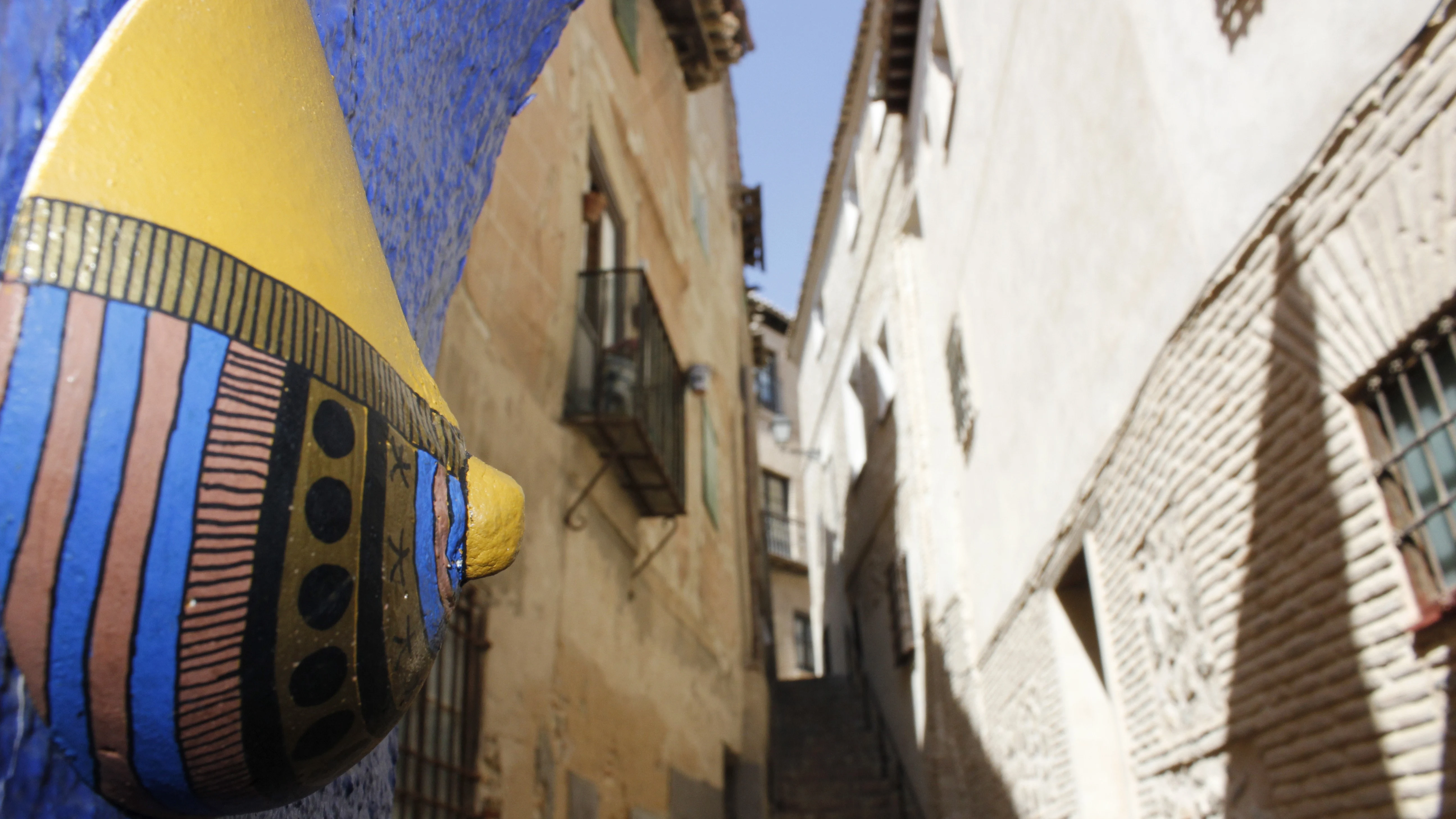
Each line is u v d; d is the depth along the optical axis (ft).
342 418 2.01
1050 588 21.62
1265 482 12.25
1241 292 12.55
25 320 1.59
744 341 55.67
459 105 4.81
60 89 1.98
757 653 44.06
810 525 69.31
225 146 1.99
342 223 2.37
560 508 20.38
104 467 1.60
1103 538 18.08
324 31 3.06
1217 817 13.98
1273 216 11.69
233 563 1.73
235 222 1.93
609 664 22.97
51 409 1.58
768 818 39.55
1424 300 9.27
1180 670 14.96
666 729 27.50
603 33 29.37
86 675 1.61
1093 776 20.06
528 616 18.02
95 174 1.73
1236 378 12.80
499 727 15.99
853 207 52.31
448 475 2.48
